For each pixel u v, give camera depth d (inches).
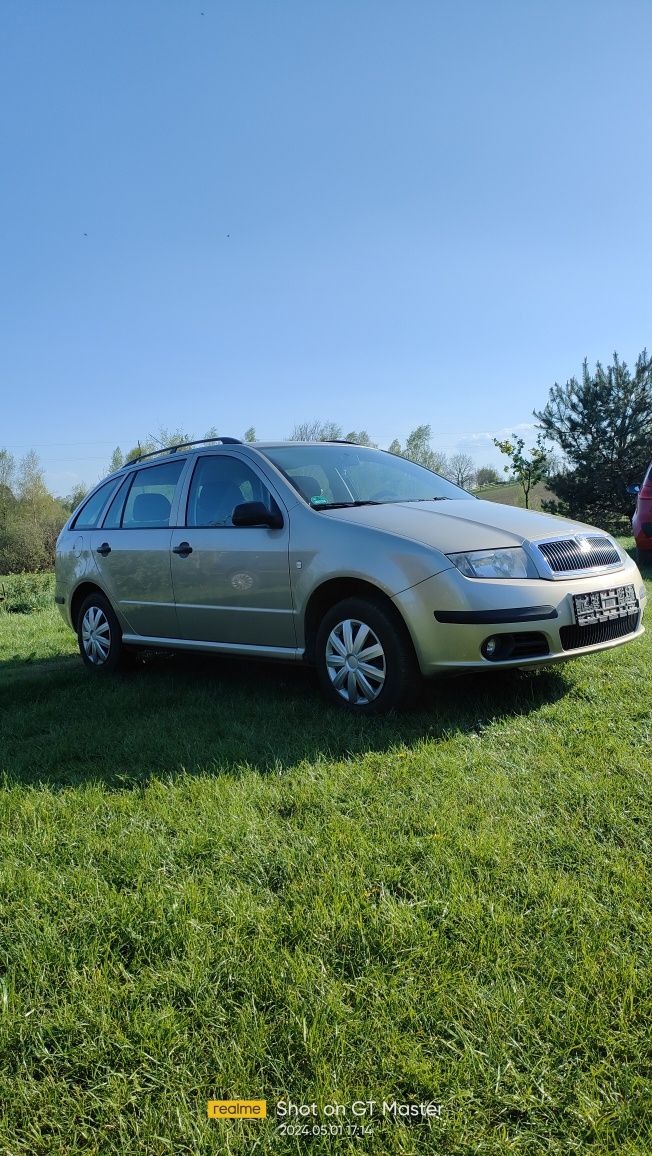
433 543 163.5
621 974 79.6
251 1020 76.0
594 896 94.4
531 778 130.0
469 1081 68.6
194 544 206.1
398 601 161.0
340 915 91.0
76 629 258.4
